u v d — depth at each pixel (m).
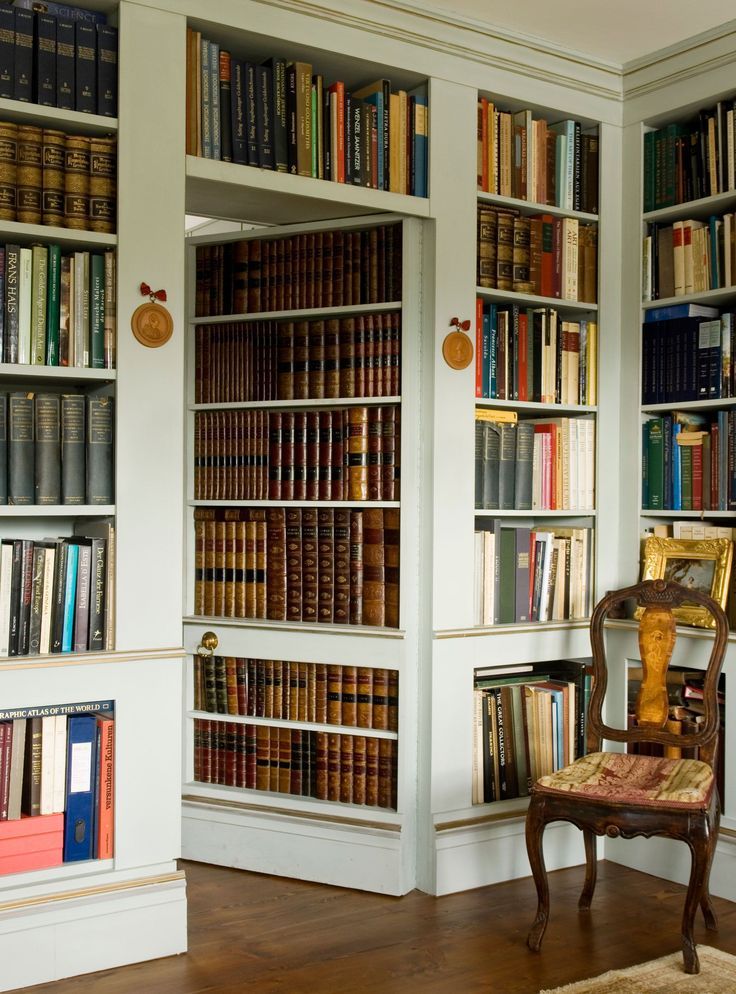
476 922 3.03
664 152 3.54
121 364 2.74
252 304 3.44
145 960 2.75
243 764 3.48
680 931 2.97
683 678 3.44
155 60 2.77
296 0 2.96
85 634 2.73
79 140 2.70
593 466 3.67
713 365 3.38
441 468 3.28
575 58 3.46
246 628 3.42
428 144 3.28
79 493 2.72
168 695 2.82
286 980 2.64
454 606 3.31
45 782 2.69
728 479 3.30
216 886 3.29
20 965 2.58
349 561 3.34
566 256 3.59
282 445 3.39
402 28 3.15
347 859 3.28
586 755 3.18
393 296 3.30
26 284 2.66
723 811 3.24
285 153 3.05
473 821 3.34
